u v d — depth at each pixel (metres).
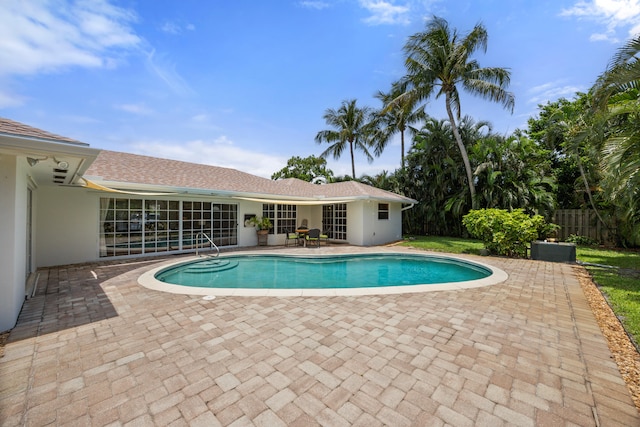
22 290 8.45
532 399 4.27
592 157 17.16
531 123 35.16
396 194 32.59
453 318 7.49
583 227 24.69
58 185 14.12
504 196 25.44
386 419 3.84
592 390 4.49
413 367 5.12
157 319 7.36
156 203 18.11
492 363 5.28
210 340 6.18
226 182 23.05
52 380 4.71
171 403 4.15
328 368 5.08
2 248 6.74
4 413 3.94
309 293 9.62
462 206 28.92
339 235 26.48
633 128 11.40
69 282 11.12
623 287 10.50
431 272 16.22
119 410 4.01
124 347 5.87
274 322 7.16
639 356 5.56
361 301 8.86
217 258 17.67
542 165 27.55
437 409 4.04
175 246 18.92
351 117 45.19
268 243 24.84
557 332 6.66
